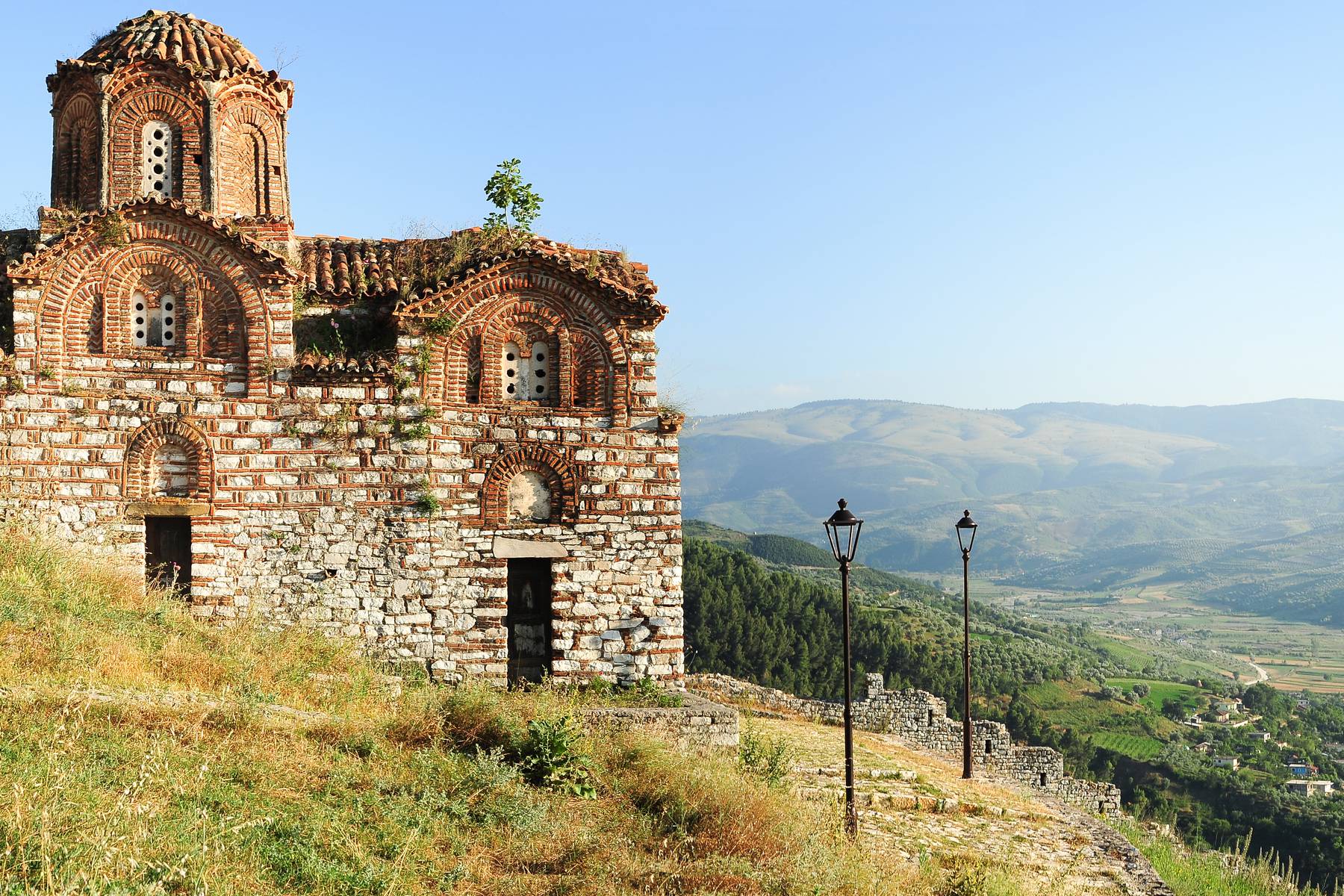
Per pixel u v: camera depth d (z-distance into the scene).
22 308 23.59
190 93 26.62
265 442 24.56
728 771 18.45
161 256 24.33
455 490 25.19
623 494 26.03
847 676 19.44
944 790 24.94
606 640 25.73
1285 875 24.25
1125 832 26.80
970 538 28.16
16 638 17.02
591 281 25.83
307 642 22.48
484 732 17.86
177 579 24.44
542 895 13.03
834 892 14.80
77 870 10.42
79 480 23.73
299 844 12.41
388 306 25.81
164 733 14.67
